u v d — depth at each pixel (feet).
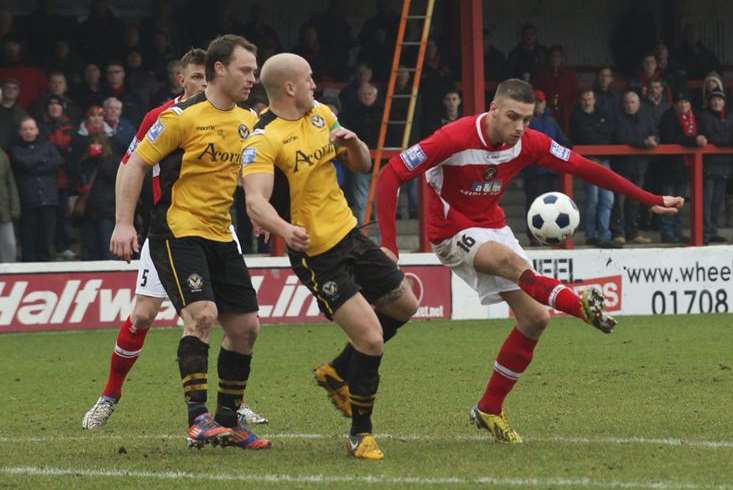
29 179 163.73
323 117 74.02
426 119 185.78
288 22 216.54
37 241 165.89
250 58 76.79
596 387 103.76
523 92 75.72
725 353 126.93
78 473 69.77
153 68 185.78
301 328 157.99
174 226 76.74
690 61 218.79
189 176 76.74
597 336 144.46
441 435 81.51
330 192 73.46
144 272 87.86
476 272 79.00
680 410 90.48
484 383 108.47
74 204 169.27
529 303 77.82
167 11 198.39
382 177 76.13
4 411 96.99
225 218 77.92
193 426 75.20
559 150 79.66
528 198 184.03
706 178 191.93
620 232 191.42
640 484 63.67
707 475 65.98
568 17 234.99
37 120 168.76
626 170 188.96
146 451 77.15
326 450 75.92
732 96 203.00
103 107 169.48
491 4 231.91
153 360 129.18
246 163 71.36
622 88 223.30
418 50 195.21
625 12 236.02
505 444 77.05
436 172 78.95
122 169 83.97
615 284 170.40
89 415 87.71
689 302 172.45
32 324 157.07
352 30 219.20
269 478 66.90
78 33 186.91
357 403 72.38
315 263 72.59
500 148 77.82
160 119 76.33
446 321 164.86
